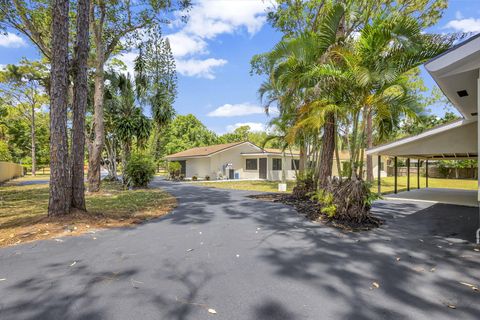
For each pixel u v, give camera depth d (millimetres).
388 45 5625
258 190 13336
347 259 3617
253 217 6441
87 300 2504
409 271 3213
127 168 14719
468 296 2604
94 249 3977
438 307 2400
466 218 6441
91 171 11867
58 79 5477
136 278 2990
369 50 5609
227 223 5797
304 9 11461
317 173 9523
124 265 3369
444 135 9109
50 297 2555
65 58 5566
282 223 5809
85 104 6211
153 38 17125
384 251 3953
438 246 4195
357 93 5906
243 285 2836
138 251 3904
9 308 2357
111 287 2768
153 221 5961
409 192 12758
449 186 16531
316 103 6277
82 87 6105
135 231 5051
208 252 3891
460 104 6457
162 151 32188
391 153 10109
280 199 9461
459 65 4281
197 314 2285
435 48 5180
